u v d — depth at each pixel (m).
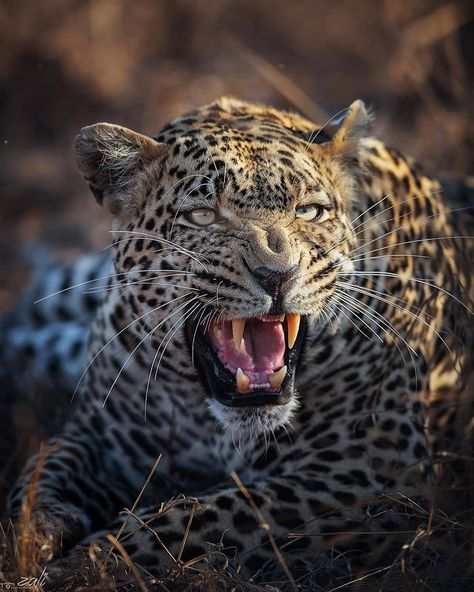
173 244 9.22
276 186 9.12
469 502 9.35
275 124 10.08
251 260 8.88
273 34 23.47
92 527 10.28
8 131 20.44
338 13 23.48
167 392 10.13
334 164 9.80
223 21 23.11
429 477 9.65
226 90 20.84
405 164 10.81
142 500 10.43
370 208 9.92
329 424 9.73
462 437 10.05
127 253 9.59
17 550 8.34
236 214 9.09
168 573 8.23
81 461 10.45
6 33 20.98
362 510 9.23
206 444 10.29
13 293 16.28
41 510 9.50
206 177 9.11
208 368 9.55
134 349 10.09
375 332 9.63
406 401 10.02
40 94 20.77
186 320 9.48
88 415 10.83
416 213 10.54
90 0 21.47
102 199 9.84
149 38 22.36
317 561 8.88
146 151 9.52
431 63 19.53
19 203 18.62
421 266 10.42
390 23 20.55
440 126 17.84
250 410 9.20
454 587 8.34
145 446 10.51
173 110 19.70
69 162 19.56
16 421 11.71
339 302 9.40
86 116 20.64
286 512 9.12
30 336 13.95
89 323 13.96
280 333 9.41
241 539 8.89
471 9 20.45
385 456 9.61
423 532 8.29
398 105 19.81
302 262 8.96
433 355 10.67
